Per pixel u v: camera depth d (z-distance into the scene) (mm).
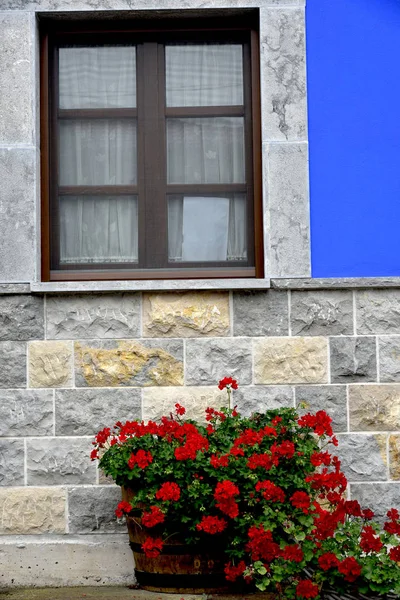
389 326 6117
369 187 6199
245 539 5242
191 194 6488
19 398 6062
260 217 6328
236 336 6109
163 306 6113
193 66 6535
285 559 5070
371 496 6012
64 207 6488
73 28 6469
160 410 6059
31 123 6176
